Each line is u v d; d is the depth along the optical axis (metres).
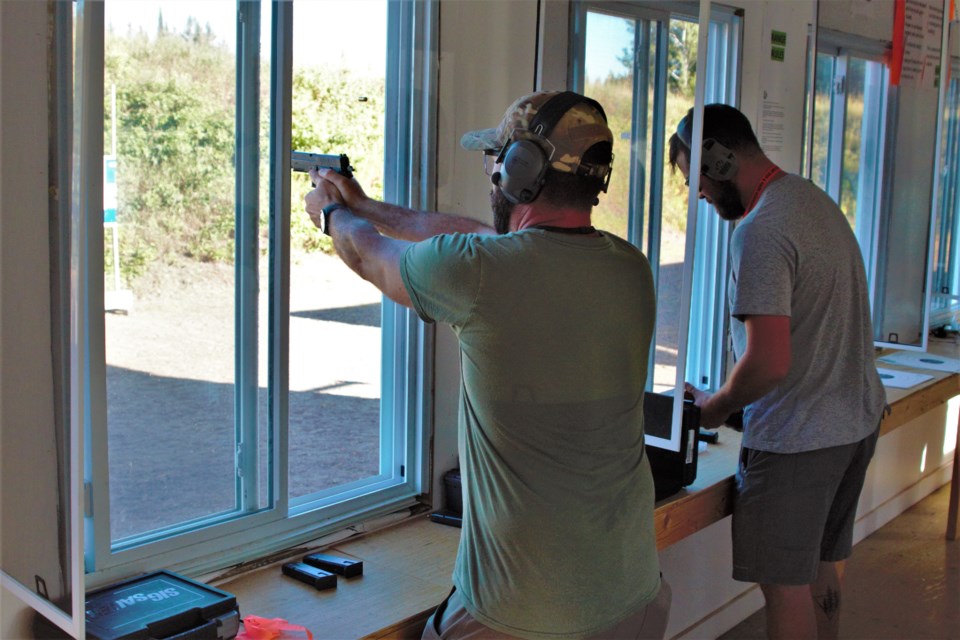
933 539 3.32
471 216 2.06
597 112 1.25
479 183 2.07
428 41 1.88
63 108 1.17
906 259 3.26
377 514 1.94
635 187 2.23
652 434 1.97
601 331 1.18
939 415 3.84
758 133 2.83
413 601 1.54
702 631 2.49
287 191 1.66
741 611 2.68
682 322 1.89
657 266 2.18
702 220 2.72
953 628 2.62
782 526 1.78
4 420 1.23
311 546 1.76
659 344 2.15
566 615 1.16
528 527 1.16
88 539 1.42
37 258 1.15
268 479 1.73
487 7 1.98
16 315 1.18
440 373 2.00
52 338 1.12
